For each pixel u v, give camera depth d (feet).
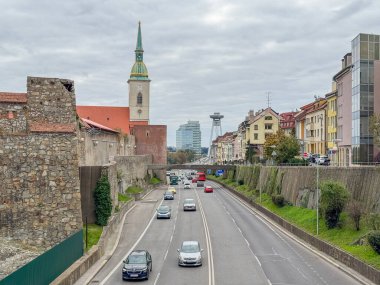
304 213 188.55
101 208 152.87
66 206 119.14
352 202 151.23
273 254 141.59
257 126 509.76
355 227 142.10
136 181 340.39
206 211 242.58
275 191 249.55
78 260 114.62
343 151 260.62
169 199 295.07
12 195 117.08
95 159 240.94
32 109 119.55
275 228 189.88
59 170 119.44
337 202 149.69
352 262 119.65
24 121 118.93
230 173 434.30
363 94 221.25
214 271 120.88
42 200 118.21
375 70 221.66
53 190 118.83
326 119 315.17
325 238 146.51
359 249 125.29
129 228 185.37
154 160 480.64
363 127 220.84
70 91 123.03
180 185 448.65
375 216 131.03
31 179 118.11
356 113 226.17
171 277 114.83
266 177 278.05
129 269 110.93
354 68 229.25
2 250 111.14
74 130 120.67
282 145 300.40
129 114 518.78
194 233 178.09
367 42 221.66
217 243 159.02
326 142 314.55
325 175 180.96
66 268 106.22
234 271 120.78
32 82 119.85
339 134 270.87
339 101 272.51
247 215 227.81
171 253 143.64
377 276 104.58
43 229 117.60
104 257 133.39
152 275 116.67
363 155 220.64
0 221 116.16
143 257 116.78
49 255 94.84
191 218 217.15
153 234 175.01
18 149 118.21
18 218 116.88
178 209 249.96
